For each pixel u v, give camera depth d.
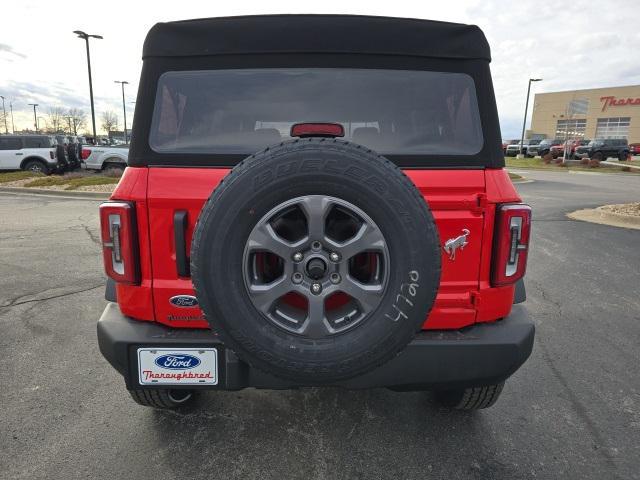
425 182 2.21
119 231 2.21
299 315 2.04
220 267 1.90
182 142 2.29
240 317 1.93
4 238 8.30
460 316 2.30
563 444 2.73
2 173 20.30
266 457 2.59
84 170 20.88
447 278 2.27
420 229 1.90
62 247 7.61
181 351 2.20
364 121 2.36
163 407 2.93
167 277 2.24
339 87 2.34
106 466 2.50
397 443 2.72
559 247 7.78
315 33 2.30
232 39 2.30
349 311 2.02
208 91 2.33
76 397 3.18
